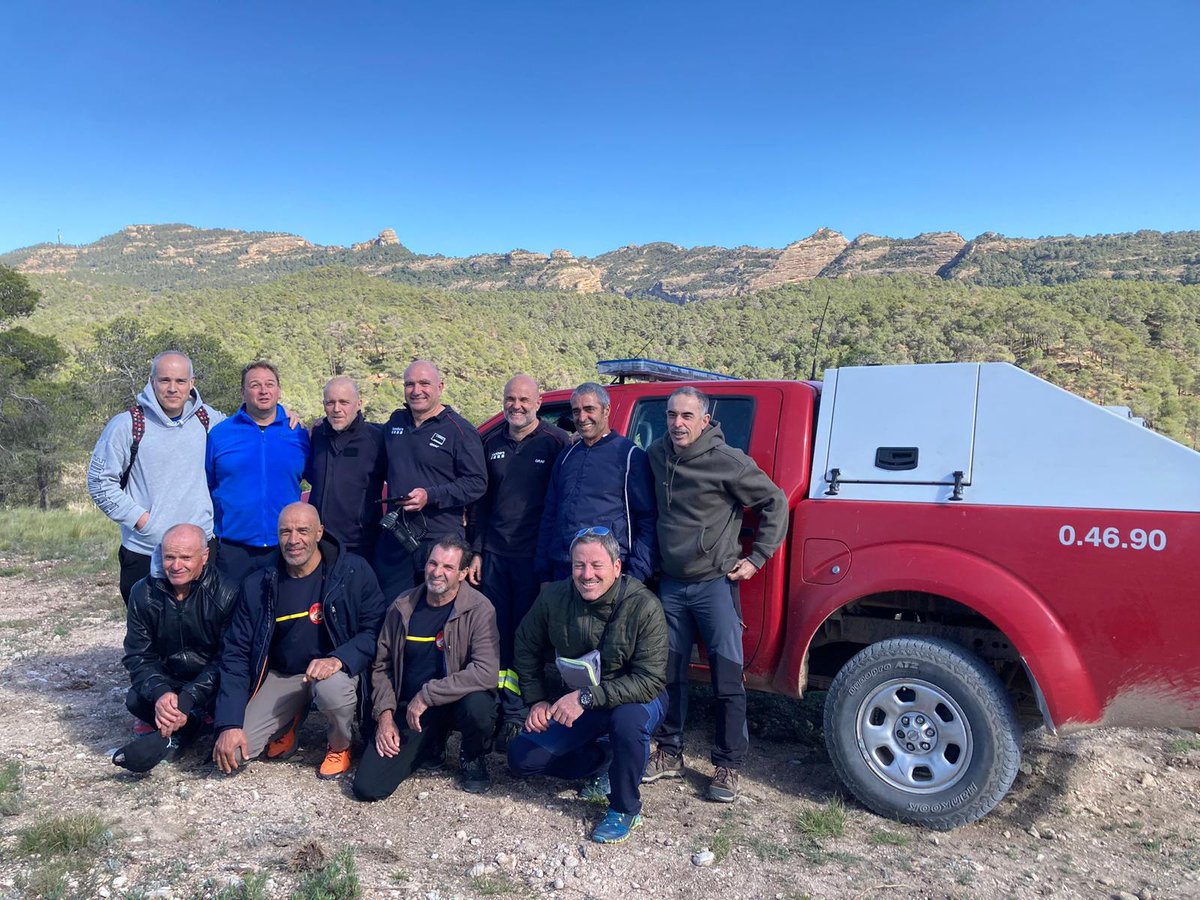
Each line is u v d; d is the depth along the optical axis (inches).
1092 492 126.6
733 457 139.2
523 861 120.2
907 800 132.9
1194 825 137.3
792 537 147.6
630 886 113.8
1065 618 124.4
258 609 149.5
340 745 151.3
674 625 146.3
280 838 125.0
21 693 198.5
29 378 1162.0
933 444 140.3
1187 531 117.6
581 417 152.5
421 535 164.1
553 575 159.8
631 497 148.5
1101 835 133.6
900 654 133.9
